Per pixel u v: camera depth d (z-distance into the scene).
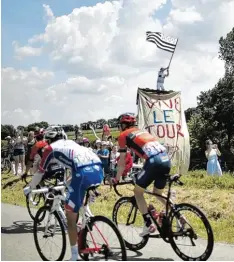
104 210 10.02
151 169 5.61
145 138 5.74
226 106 52.31
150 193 5.84
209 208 10.16
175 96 14.56
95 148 14.41
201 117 53.25
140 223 6.45
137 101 14.52
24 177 8.04
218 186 12.57
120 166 5.96
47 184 8.60
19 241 6.74
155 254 6.11
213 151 15.50
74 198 5.09
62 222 5.50
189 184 12.94
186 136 14.38
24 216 8.84
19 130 15.82
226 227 8.62
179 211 5.63
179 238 5.69
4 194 12.64
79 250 5.19
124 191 12.07
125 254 4.77
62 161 5.29
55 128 6.13
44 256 5.74
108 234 4.94
